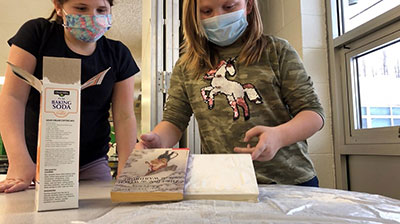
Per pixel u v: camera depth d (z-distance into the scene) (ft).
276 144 2.17
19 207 1.61
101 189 2.35
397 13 3.82
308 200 1.59
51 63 1.50
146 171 1.74
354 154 4.57
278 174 2.80
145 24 5.42
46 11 8.91
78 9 2.69
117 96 3.41
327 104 4.97
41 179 1.49
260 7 6.12
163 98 4.83
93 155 3.55
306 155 2.98
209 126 3.11
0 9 8.84
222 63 3.17
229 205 1.47
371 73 4.48
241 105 2.96
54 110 1.52
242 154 1.94
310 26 5.00
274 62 2.95
